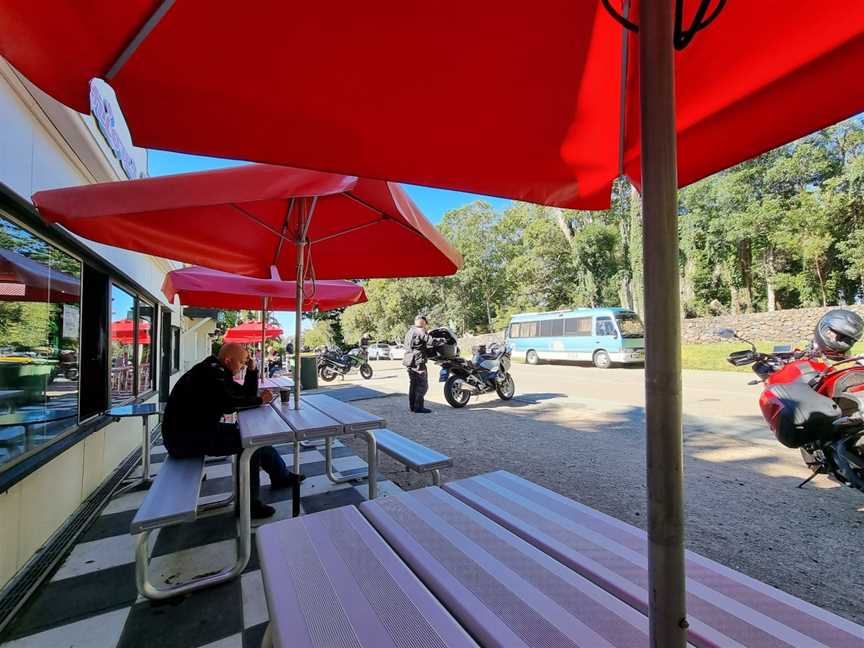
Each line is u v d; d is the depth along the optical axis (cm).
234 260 389
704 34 130
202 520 327
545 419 691
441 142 166
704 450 490
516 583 129
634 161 183
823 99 146
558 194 203
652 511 85
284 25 111
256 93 130
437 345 804
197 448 297
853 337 343
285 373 1179
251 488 323
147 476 398
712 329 1956
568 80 146
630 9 125
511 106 152
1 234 257
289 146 151
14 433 272
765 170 2052
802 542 277
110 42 104
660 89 82
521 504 190
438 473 311
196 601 224
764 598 120
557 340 1827
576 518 176
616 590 125
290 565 140
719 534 289
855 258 1858
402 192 263
